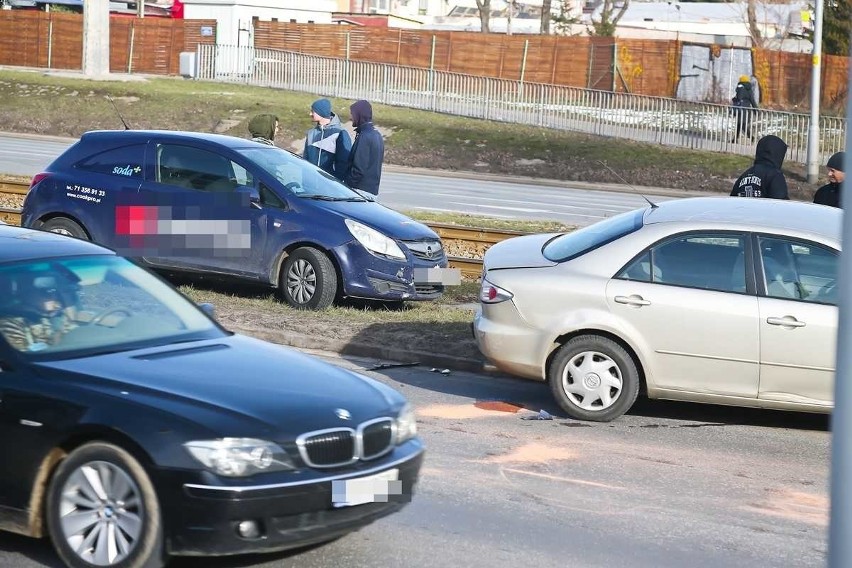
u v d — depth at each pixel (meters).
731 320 18.55
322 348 23.59
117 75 100.94
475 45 105.38
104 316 13.17
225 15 116.31
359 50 109.50
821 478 16.55
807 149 72.12
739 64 99.06
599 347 19.02
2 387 11.77
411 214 43.31
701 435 18.69
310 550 12.66
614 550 13.12
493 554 12.77
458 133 80.88
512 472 15.97
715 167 74.19
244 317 24.88
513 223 42.28
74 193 27.78
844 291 6.90
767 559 13.09
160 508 11.05
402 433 12.45
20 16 115.50
